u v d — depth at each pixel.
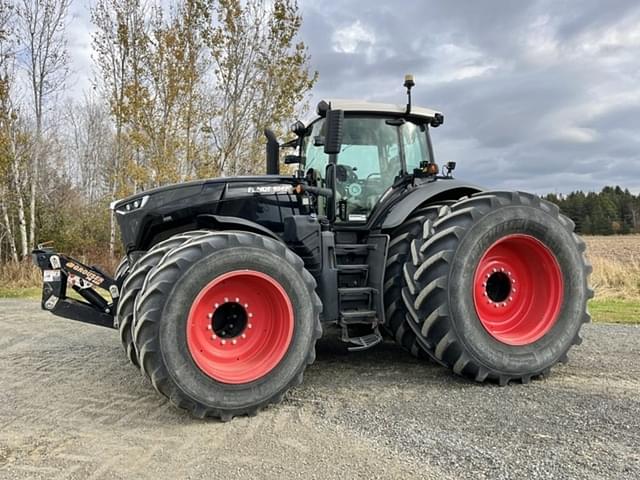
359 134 4.29
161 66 13.02
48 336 5.43
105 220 16.91
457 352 3.37
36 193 16.48
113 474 2.18
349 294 3.76
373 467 2.19
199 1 12.80
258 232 3.59
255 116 13.41
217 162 13.45
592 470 2.10
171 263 2.83
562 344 3.57
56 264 3.44
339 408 2.99
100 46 13.52
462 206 3.62
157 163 12.72
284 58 13.34
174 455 2.37
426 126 4.62
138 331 2.77
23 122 15.14
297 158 4.91
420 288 3.47
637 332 5.21
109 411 3.01
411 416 2.82
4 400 3.23
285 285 3.09
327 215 4.16
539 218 3.60
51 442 2.54
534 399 3.07
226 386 2.86
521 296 3.75
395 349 4.56
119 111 13.06
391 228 3.88
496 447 2.36
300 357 3.09
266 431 2.65
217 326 3.07
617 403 2.94
